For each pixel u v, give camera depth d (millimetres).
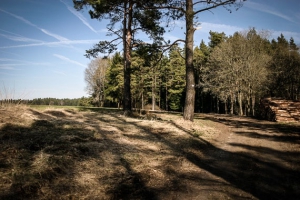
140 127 9820
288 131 11453
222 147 7930
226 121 16672
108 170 4844
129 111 14406
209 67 35875
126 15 15531
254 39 30625
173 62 46656
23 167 4172
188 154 6777
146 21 14508
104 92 47969
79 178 4262
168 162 5848
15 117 7695
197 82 49125
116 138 7449
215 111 51625
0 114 7633
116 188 4090
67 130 7336
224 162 6172
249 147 7930
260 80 29422
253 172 5363
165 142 7840
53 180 3994
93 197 3684
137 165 5367
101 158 5438
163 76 50156
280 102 18734
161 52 13844
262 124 14758
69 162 4789
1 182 3604
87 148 5824
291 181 4777
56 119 9188
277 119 16234
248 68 29812
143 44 13938
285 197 4035
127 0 14289
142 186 4316
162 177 4832
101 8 13844
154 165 5516
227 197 4016
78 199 3564
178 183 4590
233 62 31078
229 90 31812
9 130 6191
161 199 3867
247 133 10891
